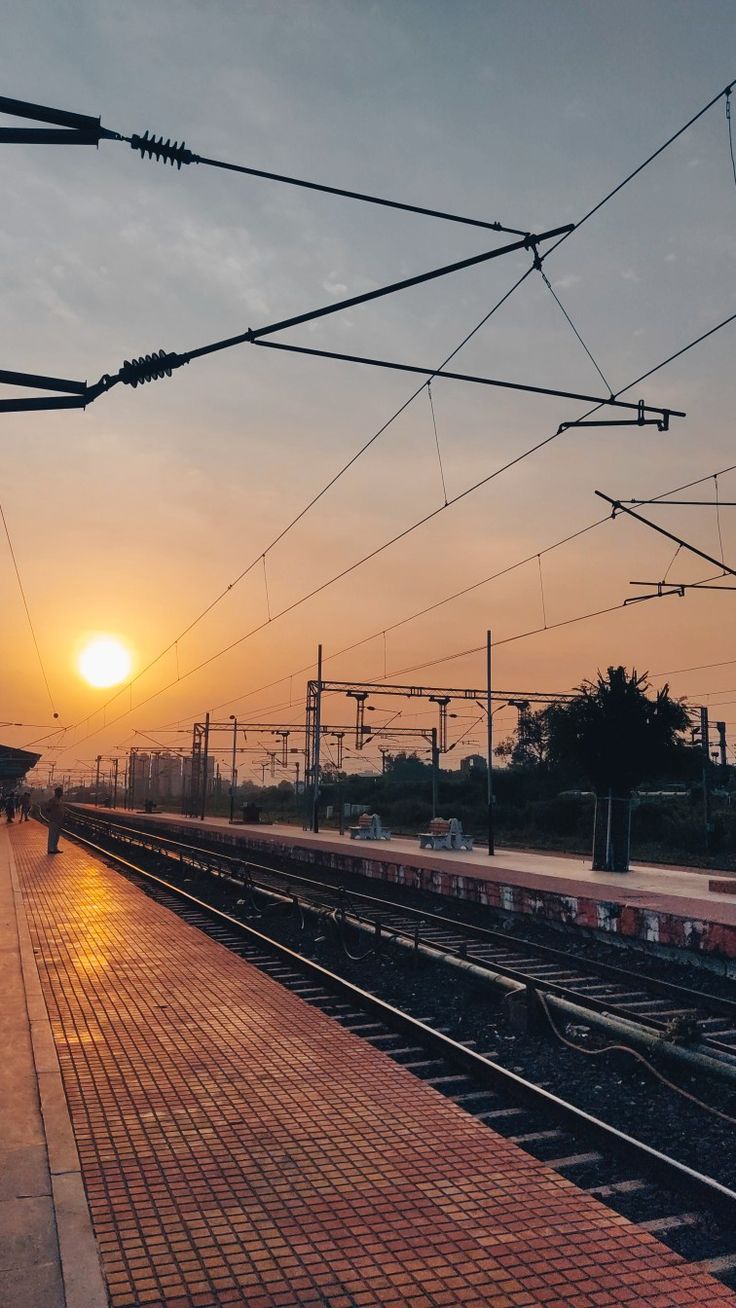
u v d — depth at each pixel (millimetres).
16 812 67688
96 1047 6043
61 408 5965
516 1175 4062
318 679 39281
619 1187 4477
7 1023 6496
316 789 39062
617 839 19109
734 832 31609
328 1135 4523
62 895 14797
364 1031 7793
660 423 9766
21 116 5227
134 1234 3465
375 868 20922
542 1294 3094
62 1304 2918
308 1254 3340
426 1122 4727
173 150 5461
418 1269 3242
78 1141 4398
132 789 89062
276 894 15727
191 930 11008
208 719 57500
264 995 7578
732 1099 6254
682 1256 3514
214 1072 5543
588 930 13078
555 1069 7008
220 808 88562
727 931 10219
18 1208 3592
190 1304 3006
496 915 15695
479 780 57406
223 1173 4043
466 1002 9125
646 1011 8930
